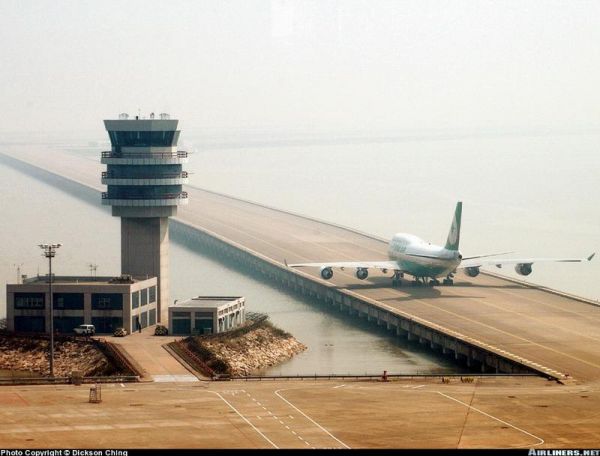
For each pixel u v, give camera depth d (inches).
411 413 7372.1
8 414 7337.6
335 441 6697.8
